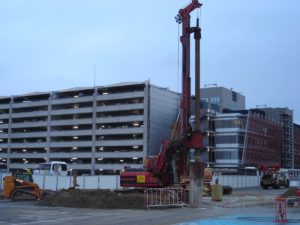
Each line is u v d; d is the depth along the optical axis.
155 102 127.38
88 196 32.66
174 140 34.44
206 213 27.62
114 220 22.52
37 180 53.31
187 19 33.91
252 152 123.19
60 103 138.50
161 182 36.19
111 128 128.38
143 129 123.50
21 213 26.48
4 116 148.88
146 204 30.88
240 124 118.81
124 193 37.16
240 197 47.41
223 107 142.00
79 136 133.88
